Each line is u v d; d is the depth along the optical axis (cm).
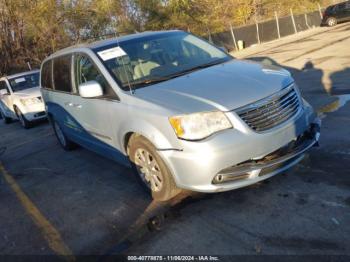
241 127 363
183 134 366
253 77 416
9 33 2384
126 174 555
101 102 480
